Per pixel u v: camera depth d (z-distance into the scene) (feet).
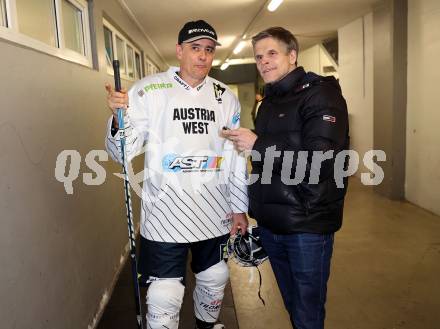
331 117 4.58
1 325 4.14
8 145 4.52
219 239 5.90
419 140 14.49
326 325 6.84
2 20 5.20
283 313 7.39
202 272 5.96
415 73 14.58
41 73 5.63
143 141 5.51
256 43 5.19
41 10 6.70
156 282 5.49
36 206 5.19
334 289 8.18
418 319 6.93
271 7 15.01
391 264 9.39
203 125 5.49
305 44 27.07
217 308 6.20
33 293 4.94
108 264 8.87
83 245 7.08
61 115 6.38
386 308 7.36
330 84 4.79
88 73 8.21
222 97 5.82
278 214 4.95
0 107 4.39
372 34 17.52
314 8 16.87
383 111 16.37
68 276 6.22
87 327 6.93
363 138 19.29
